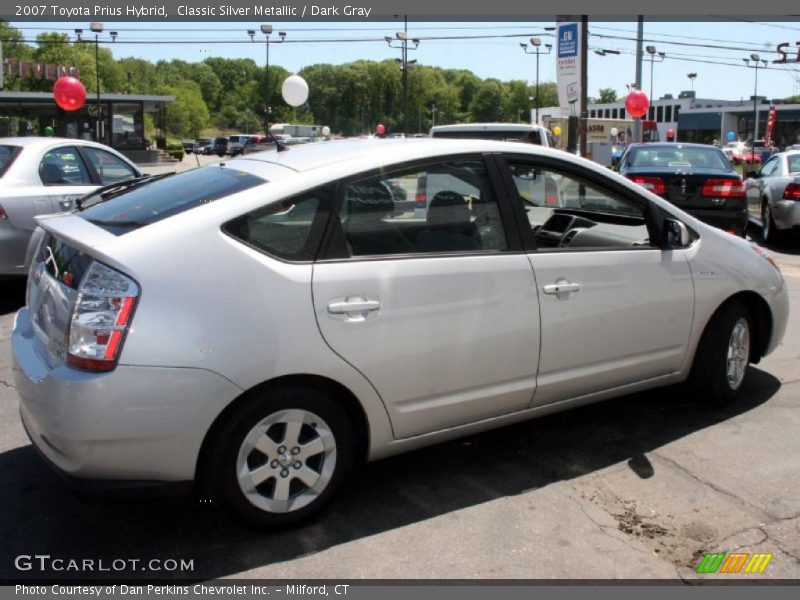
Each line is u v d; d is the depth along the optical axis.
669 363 4.30
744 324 4.62
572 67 14.55
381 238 3.34
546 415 4.32
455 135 10.79
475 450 4.12
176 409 2.86
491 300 3.52
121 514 3.43
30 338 3.32
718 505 3.51
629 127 41.50
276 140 4.06
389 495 3.61
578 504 3.52
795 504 3.51
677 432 4.34
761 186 12.32
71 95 15.18
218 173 3.60
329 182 3.25
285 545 3.17
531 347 3.67
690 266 4.26
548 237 4.02
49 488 3.67
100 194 4.36
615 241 4.17
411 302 3.31
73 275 3.02
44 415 2.90
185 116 93.88
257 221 3.09
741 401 4.80
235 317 2.95
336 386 3.22
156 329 2.83
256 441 3.07
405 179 3.43
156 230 2.96
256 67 112.88
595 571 3.00
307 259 3.14
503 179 3.71
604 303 3.90
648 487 3.69
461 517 3.41
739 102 82.00
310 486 3.25
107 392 2.78
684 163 10.84
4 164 6.95
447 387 3.47
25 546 3.17
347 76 93.62
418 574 2.98
